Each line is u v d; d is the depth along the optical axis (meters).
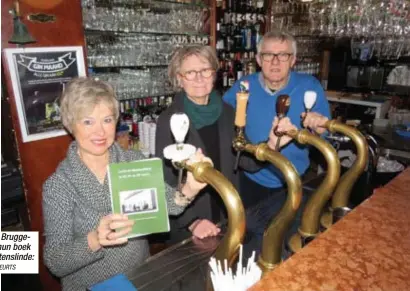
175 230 1.45
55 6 1.79
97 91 1.13
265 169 1.87
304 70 4.55
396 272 0.51
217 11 3.20
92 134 1.13
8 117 1.78
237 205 0.68
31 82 1.77
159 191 0.97
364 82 4.41
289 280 0.49
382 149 2.55
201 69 1.53
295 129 1.00
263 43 1.87
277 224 0.81
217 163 1.63
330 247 0.57
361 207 0.71
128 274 0.97
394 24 2.85
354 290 0.47
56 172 1.20
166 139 1.47
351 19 3.01
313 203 0.97
